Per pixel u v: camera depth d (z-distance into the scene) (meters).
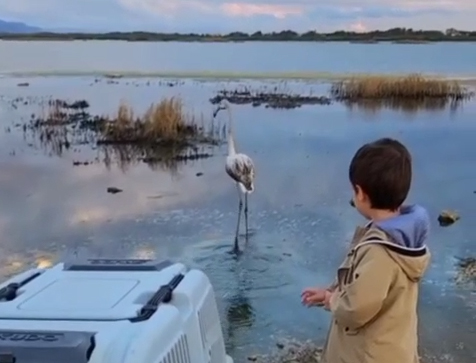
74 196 8.12
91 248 6.18
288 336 4.18
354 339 1.87
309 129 12.48
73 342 1.48
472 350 3.96
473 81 16.05
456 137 11.73
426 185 8.53
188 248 6.09
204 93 15.69
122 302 1.78
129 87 15.91
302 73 17.45
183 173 9.36
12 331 1.55
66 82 16.48
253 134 11.96
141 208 7.57
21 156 10.32
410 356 1.83
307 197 7.99
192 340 1.83
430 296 4.82
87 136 11.68
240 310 4.58
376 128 12.59
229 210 7.48
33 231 6.70
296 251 5.95
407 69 16.91
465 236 6.39
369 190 1.87
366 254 1.82
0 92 14.88
